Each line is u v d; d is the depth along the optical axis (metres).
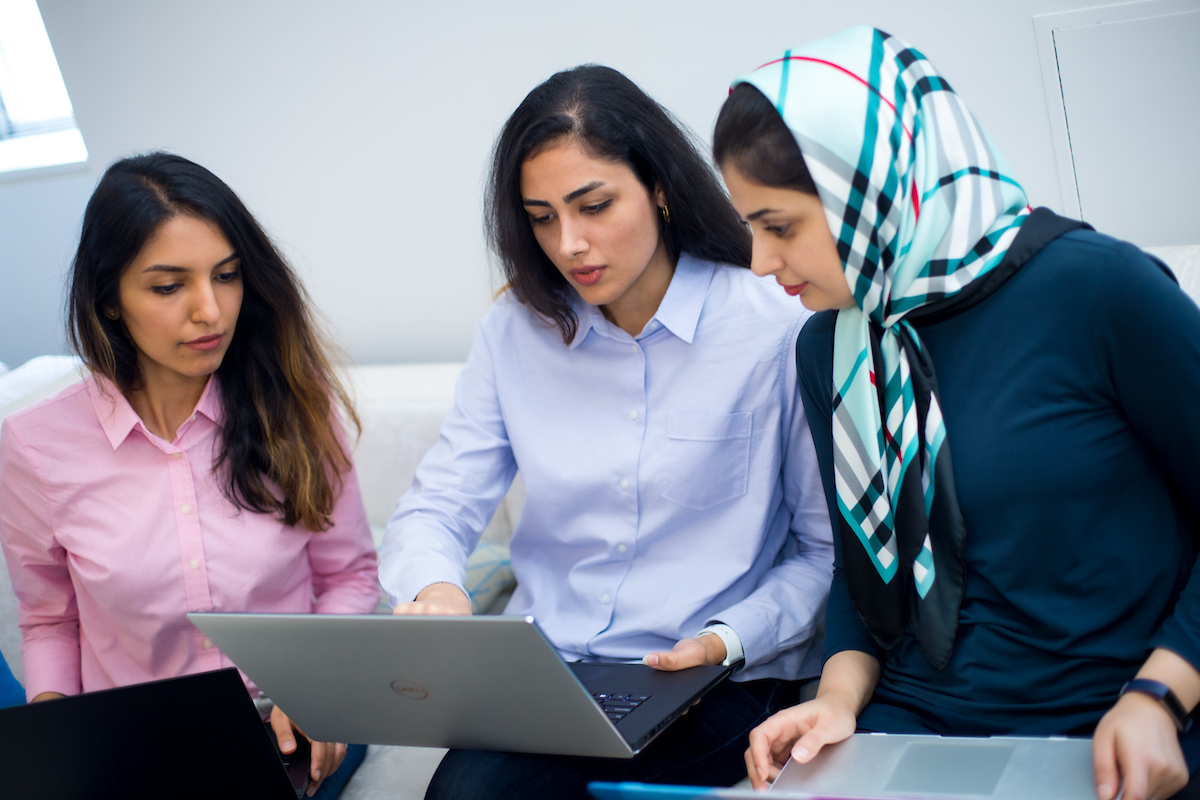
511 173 1.29
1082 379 0.96
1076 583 0.98
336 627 0.98
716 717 1.24
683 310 1.37
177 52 2.37
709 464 1.37
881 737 1.01
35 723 1.03
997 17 1.79
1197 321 0.91
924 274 1.00
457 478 1.51
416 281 2.33
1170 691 0.85
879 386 1.08
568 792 1.13
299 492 1.49
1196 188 1.75
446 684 1.01
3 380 2.04
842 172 0.97
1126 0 1.70
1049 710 0.99
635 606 1.39
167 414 1.48
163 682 1.02
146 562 1.43
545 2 2.05
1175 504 0.99
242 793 1.10
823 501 1.38
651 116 1.29
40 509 1.45
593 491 1.42
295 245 2.40
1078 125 1.79
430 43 2.16
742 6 1.92
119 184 1.33
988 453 1.00
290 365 1.50
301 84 2.29
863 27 1.03
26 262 2.67
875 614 1.11
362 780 1.42
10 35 2.78
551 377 1.47
